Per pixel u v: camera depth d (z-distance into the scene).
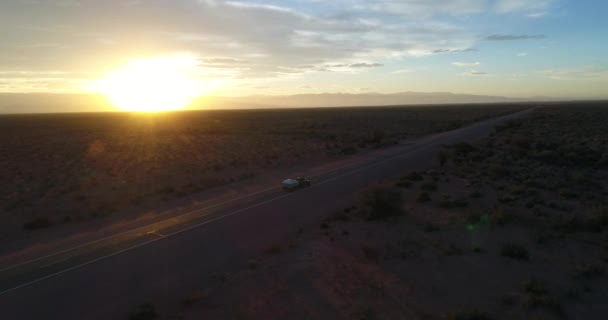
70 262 17.77
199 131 93.00
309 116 175.00
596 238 18.98
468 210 24.31
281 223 23.12
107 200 29.47
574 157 41.53
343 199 28.81
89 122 142.38
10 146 65.31
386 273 15.42
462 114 167.62
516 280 14.70
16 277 16.28
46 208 27.70
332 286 14.34
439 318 12.07
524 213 23.05
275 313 12.62
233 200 29.45
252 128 103.94
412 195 29.02
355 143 68.50
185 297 14.16
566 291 13.74
